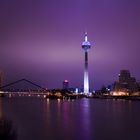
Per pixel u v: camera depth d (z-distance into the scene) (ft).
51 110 465.06
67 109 500.33
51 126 243.40
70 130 218.79
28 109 490.90
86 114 385.91
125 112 430.61
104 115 367.86
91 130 219.41
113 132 209.97
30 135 191.11
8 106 606.55
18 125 248.32
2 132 164.25
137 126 246.06
